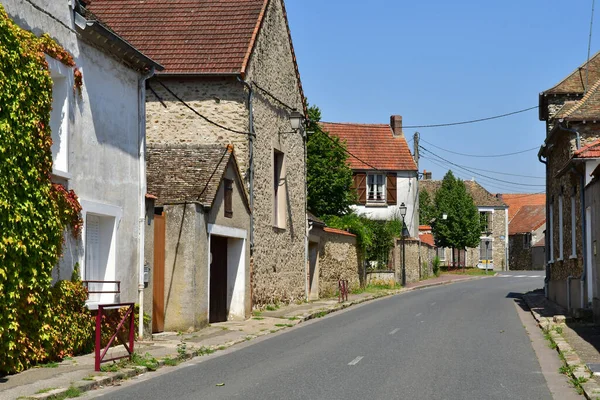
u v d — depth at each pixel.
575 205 22.38
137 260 16.02
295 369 12.10
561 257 25.97
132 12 24.66
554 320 19.52
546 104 29.16
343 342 15.95
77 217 13.31
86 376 10.90
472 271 64.69
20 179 11.43
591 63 28.38
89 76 14.08
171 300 18.08
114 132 15.10
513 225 84.25
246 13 23.84
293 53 27.06
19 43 11.44
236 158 21.92
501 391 10.16
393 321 20.98
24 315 11.58
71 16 13.43
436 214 64.38
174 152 20.50
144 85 16.56
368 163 51.41
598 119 21.52
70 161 13.25
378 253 42.62
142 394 9.94
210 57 22.23
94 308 13.95
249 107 22.27
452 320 21.17
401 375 11.44
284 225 25.95
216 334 17.62
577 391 10.12
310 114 39.66
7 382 10.40
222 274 21.23
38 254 11.88
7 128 11.07
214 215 19.42
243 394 9.84
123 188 15.44
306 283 28.59
